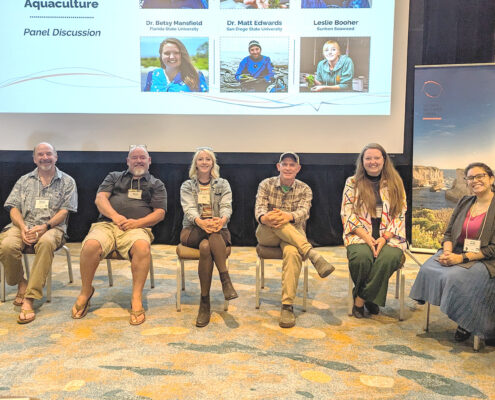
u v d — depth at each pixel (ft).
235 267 12.78
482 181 8.17
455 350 7.79
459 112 13.52
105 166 15.23
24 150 14.07
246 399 6.19
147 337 8.19
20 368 7.01
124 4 13.43
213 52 13.56
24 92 13.78
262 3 13.38
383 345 7.95
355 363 7.27
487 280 7.65
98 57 13.62
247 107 13.76
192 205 9.66
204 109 13.79
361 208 9.42
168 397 6.23
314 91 13.64
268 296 10.45
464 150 13.57
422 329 8.68
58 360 7.28
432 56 14.43
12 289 10.79
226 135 13.92
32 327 8.61
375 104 13.64
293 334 8.39
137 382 6.61
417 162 13.97
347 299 10.30
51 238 9.46
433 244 14.06
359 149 13.84
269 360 7.34
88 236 9.32
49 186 10.21
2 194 15.21
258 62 13.58
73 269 12.50
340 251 14.60
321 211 15.12
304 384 6.59
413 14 13.43
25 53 13.62
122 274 12.06
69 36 13.57
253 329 8.59
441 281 7.89
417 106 13.79
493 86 13.25
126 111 13.82
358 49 13.44
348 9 13.33
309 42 13.46
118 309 9.59
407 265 13.00
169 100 13.78
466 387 6.54
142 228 9.86
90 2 13.44
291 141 13.89
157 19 13.48
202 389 6.44
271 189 10.05
